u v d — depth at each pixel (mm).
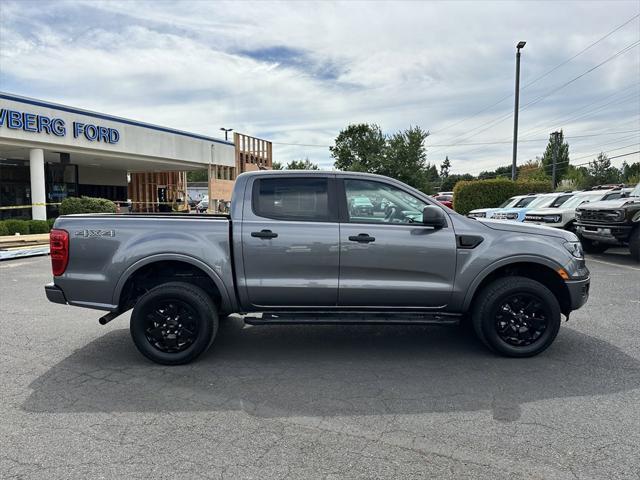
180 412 3646
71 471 2846
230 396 3939
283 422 3473
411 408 3689
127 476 2789
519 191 22984
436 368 4547
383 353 5000
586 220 12016
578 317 6266
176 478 2770
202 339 4613
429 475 2785
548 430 3314
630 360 4699
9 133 15711
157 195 31016
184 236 4648
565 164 68625
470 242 4684
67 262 4660
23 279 9469
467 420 3479
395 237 4641
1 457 3006
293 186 4805
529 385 4113
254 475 2795
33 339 5520
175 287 4613
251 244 4629
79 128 18219
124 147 20438
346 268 4652
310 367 4605
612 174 62625
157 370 4543
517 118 23656
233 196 4801
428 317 4773
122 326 6094
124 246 4629
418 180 55844
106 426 3422
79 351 5105
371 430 3342
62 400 3869
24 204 22094
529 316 4738
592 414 3553
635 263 11281
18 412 3650
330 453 3037
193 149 24891
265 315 4734
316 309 4781
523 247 4688
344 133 70750
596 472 2807
